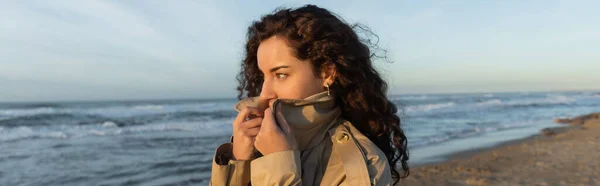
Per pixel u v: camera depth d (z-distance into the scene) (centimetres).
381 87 163
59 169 923
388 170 130
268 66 137
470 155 1040
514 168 840
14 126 2125
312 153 135
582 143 1204
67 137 1600
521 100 5647
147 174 870
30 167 946
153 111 3316
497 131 1700
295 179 118
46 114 2688
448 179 753
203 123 2283
